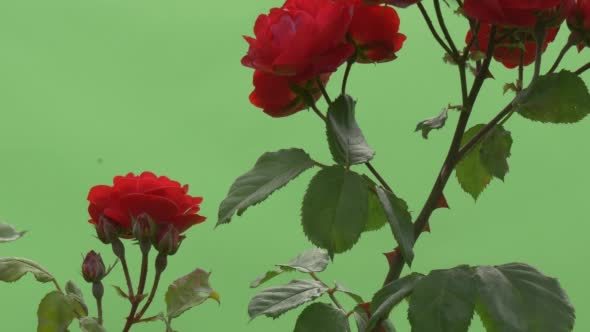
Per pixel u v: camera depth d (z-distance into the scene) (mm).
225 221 1239
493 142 1326
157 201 1323
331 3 1244
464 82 1276
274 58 1250
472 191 1363
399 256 1287
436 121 1281
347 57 1248
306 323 1287
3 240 1388
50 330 1354
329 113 1255
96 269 1336
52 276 1381
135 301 1342
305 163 1259
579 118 1262
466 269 1214
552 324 1187
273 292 1308
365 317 1294
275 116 1295
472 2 1232
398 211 1244
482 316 1213
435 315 1196
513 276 1208
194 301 1375
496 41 1269
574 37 1269
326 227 1224
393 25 1279
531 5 1218
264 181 1254
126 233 1353
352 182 1231
